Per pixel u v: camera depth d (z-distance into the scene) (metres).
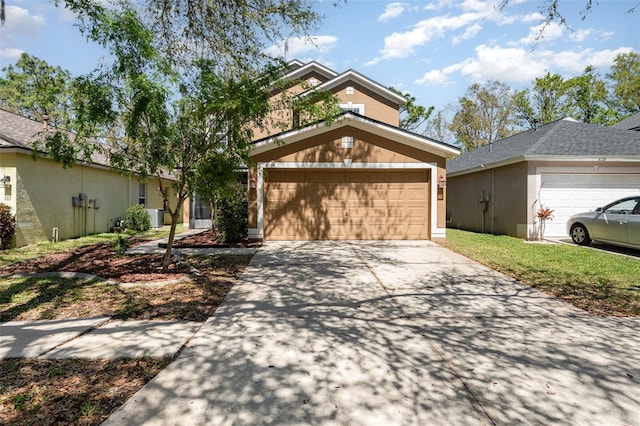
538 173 12.34
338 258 8.69
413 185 11.80
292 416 2.51
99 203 14.82
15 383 2.90
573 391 2.87
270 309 4.89
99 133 6.34
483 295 5.62
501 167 14.15
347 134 11.38
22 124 12.99
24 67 28.34
